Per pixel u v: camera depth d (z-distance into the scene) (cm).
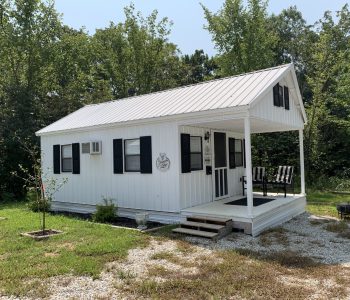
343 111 2130
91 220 1010
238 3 2238
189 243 718
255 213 815
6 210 1237
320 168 2028
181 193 909
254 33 2217
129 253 646
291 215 1023
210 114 829
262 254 637
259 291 459
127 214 1029
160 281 498
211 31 2320
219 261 593
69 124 1239
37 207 1194
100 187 1104
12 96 1847
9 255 635
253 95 812
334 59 1969
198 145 1005
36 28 2047
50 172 1289
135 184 1002
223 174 1117
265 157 2012
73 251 654
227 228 790
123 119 1020
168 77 2986
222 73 2316
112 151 1065
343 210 994
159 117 914
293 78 1048
